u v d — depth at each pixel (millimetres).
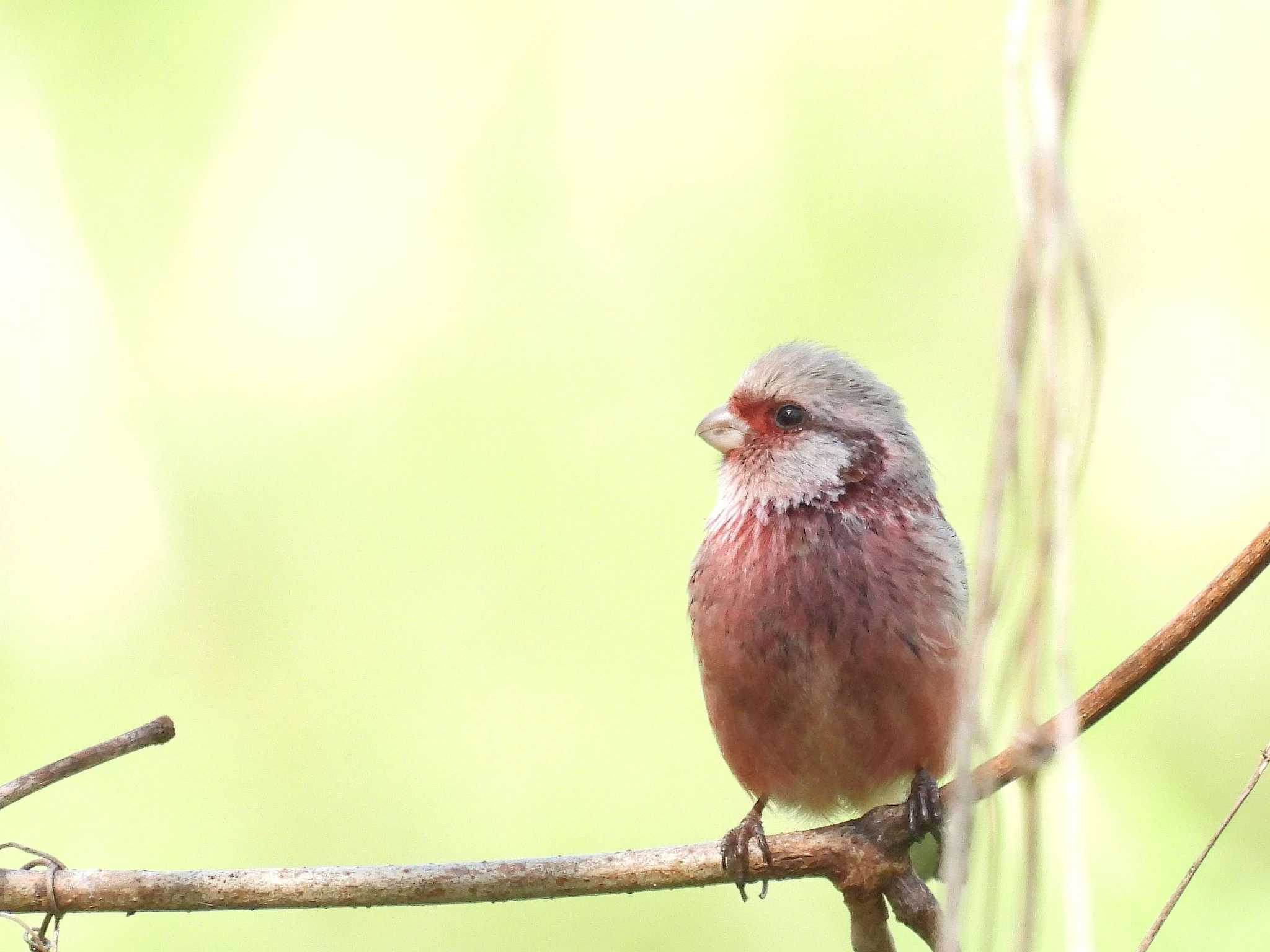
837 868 6781
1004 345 3615
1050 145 3529
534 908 10281
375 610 11328
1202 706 10438
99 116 12141
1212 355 11602
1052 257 3523
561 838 10703
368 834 10844
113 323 11828
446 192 11977
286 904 6195
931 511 8055
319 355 11688
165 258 11961
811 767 8016
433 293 11797
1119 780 10148
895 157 11797
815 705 7777
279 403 11680
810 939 10078
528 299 11844
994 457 3629
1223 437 11461
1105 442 11734
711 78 11984
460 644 11258
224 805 10953
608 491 11484
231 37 12203
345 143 12078
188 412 11734
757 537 7957
